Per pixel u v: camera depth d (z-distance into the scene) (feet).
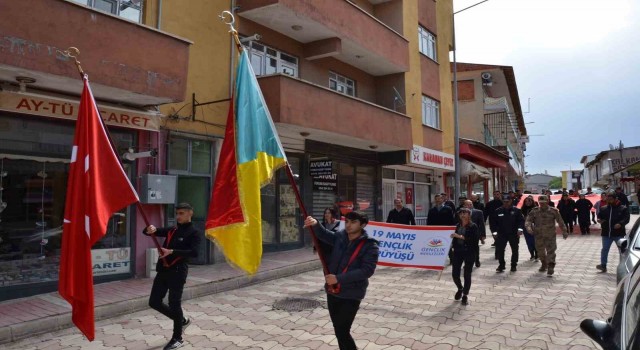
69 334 20.58
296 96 38.40
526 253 45.80
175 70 29.37
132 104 30.58
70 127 28.78
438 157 66.74
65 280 14.62
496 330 19.86
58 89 26.40
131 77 26.78
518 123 136.36
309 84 39.91
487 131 100.94
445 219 37.88
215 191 15.38
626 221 32.86
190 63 35.12
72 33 24.07
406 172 66.54
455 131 65.41
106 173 15.62
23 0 22.24
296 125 38.40
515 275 33.09
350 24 46.98
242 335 19.89
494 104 103.19
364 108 47.29
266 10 38.99
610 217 33.40
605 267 33.78
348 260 14.32
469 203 34.53
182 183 37.73
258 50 42.32
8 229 26.02
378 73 59.62
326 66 51.26
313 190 47.75
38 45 22.68
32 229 27.02
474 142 77.46
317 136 45.11
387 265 31.86
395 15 61.00
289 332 20.21
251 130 15.47
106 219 15.14
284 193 44.86
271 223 43.47
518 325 20.53
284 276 34.47
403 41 57.82
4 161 25.98
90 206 14.83
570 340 18.24
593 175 244.22
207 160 36.76
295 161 45.98
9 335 19.54
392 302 25.35
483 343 18.21
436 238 31.53
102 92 27.09
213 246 36.17
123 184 15.87
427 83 66.90
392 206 62.39
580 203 62.64
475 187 106.11
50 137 27.78
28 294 26.22
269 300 26.43
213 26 37.14
